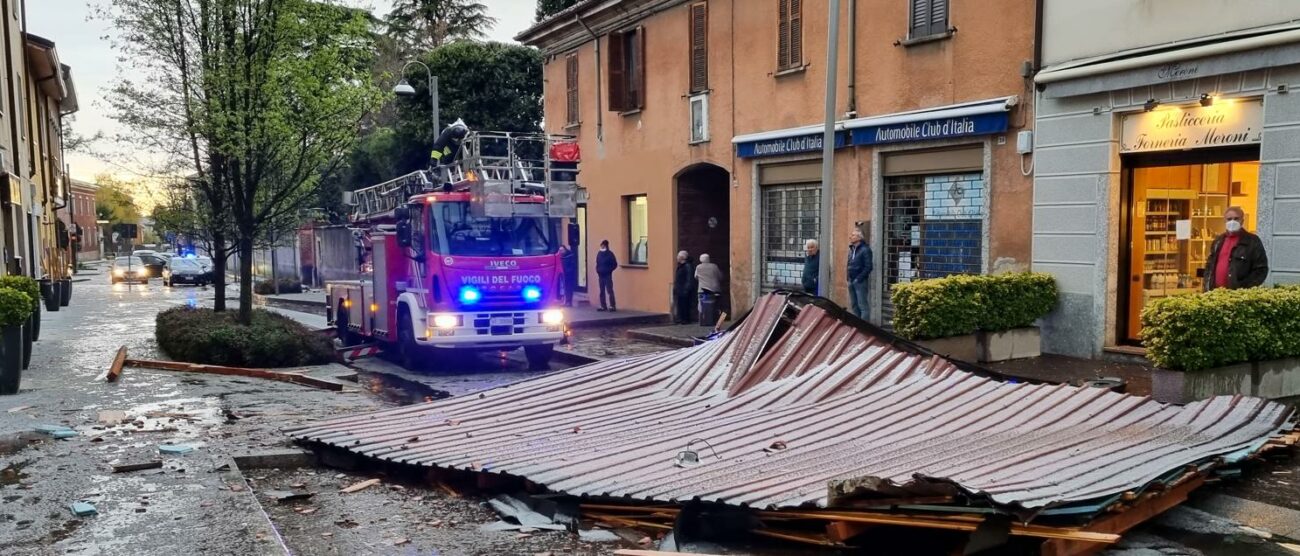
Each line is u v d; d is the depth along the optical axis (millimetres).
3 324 10195
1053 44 11898
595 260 22578
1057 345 12039
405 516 6273
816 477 5727
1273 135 9703
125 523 5637
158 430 8594
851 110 14898
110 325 19047
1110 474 5344
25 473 6844
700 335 15852
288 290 34250
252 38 14125
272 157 14656
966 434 6664
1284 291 8875
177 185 15664
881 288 14789
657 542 5562
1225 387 8375
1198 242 10828
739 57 17281
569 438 7547
